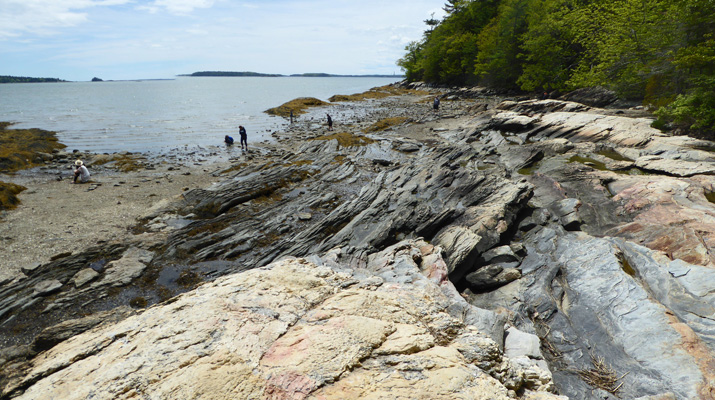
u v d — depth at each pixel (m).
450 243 14.18
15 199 20.94
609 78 43.22
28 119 61.47
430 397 4.42
